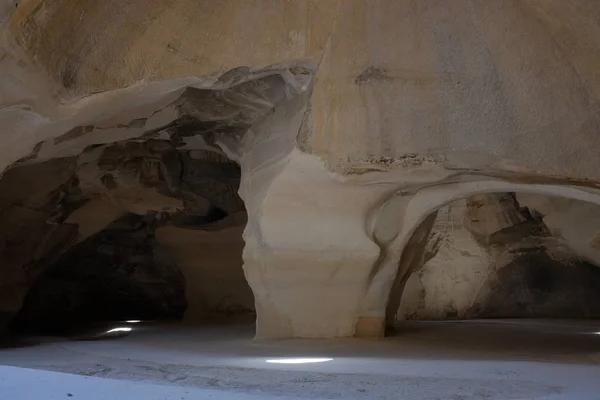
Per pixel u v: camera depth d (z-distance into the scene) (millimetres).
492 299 16906
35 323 14375
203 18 7301
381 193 8672
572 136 6949
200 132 10945
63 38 6789
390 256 9219
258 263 9203
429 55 7305
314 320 9078
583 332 10242
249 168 9859
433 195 9062
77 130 8797
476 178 8141
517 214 15602
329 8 7328
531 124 7113
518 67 6992
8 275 11531
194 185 14672
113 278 16375
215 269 14672
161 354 7320
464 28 7070
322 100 7715
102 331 11867
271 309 9203
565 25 6477
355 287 9039
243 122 10094
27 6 6242
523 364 5891
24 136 7773
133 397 3641
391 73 7438
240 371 5535
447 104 7387
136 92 7516
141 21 7125
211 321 14500
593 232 12117
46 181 10914
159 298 16906
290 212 8773
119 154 12688
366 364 6035
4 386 3834
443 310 17188
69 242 12984
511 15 6809
